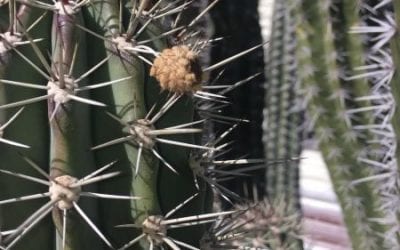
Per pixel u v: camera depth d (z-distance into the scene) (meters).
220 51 0.95
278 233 0.76
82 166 0.40
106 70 0.41
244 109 0.97
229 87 0.52
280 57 0.99
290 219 0.80
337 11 0.74
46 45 0.41
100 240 0.42
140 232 0.42
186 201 0.43
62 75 0.39
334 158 0.77
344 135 0.76
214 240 0.47
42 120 0.40
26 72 0.40
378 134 0.75
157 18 0.45
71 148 0.40
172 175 0.43
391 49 0.68
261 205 0.75
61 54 0.39
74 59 0.40
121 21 0.42
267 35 1.46
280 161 0.50
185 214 0.44
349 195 0.76
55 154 0.39
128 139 0.41
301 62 0.76
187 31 0.50
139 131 0.41
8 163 0.39
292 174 0.97
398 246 0.73
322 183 1.39
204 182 0.45
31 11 0.41
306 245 1.05
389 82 0.69
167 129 0.42
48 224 0.40
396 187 0.72
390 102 0.70
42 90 0.40
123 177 0.41
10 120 0.39
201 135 0.47
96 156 0.41
